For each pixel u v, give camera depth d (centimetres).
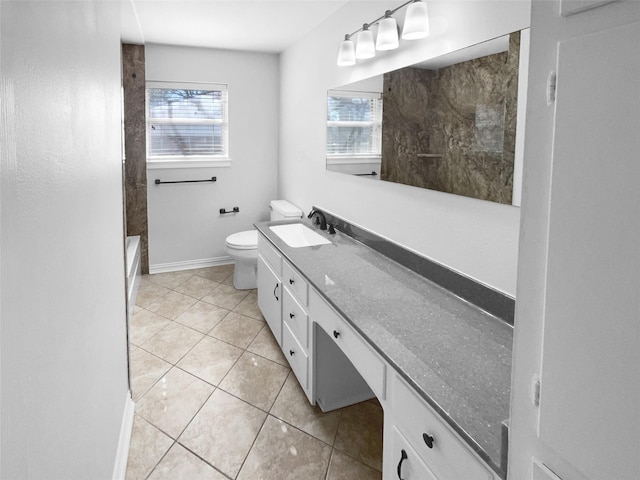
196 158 438
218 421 213
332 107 304
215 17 315
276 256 265
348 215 289
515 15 144
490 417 100
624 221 51
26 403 67
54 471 82
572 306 60
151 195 427
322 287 186
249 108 445
